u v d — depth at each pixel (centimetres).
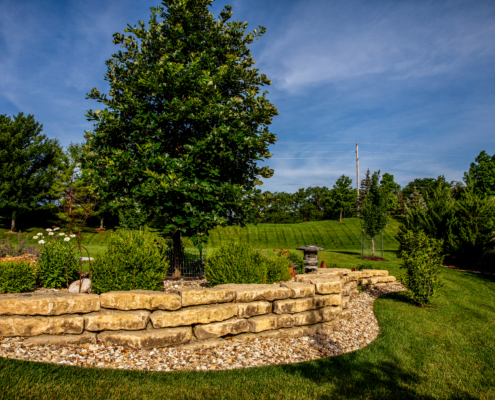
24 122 3109
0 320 376
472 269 1395
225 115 777
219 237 3491
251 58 940
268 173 973
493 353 485
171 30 852
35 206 2923
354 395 333
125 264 536
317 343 496
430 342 520
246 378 349
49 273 636
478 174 4322
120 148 842
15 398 265
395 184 6912
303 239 3594
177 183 701
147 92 818
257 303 500
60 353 364
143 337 409
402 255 839
